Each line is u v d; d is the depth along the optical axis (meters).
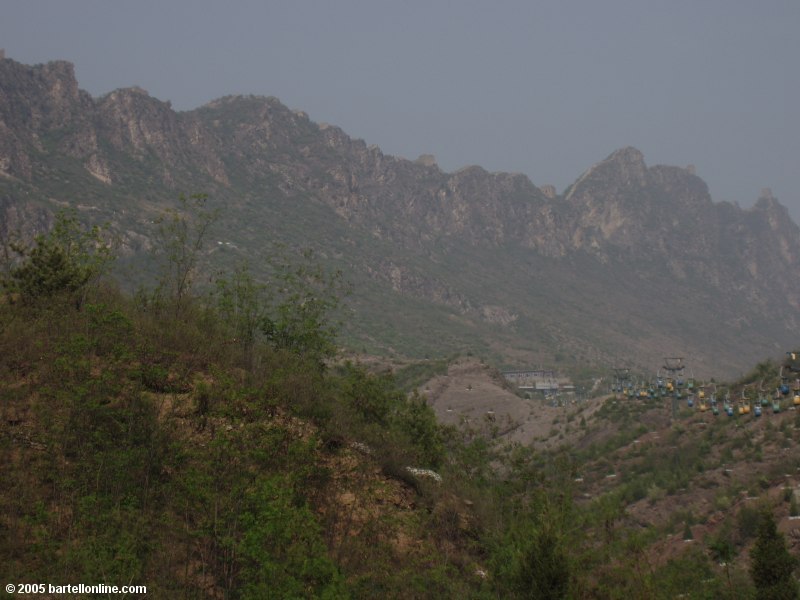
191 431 23.28
